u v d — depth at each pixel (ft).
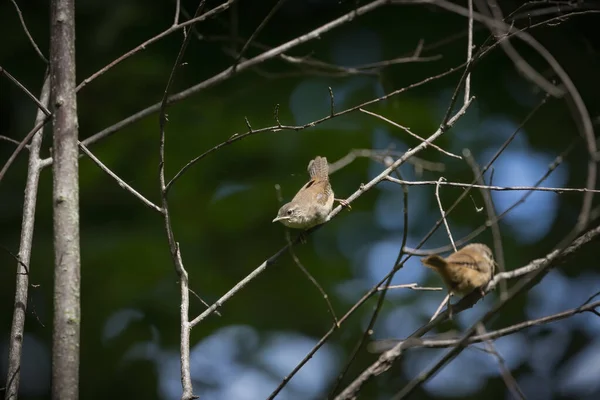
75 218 16.38
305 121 49.24
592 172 18.56
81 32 51.55
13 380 17.54
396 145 48.42
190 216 47.57
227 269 47.16
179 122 49.67
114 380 45.19
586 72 48.42
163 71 51.01
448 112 20.93
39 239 47.11
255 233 47.75
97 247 46.03
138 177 48.32
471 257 23.56
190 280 45.80
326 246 48.42
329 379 45.24
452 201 48.21
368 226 48.78
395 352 17.31
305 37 27.22
